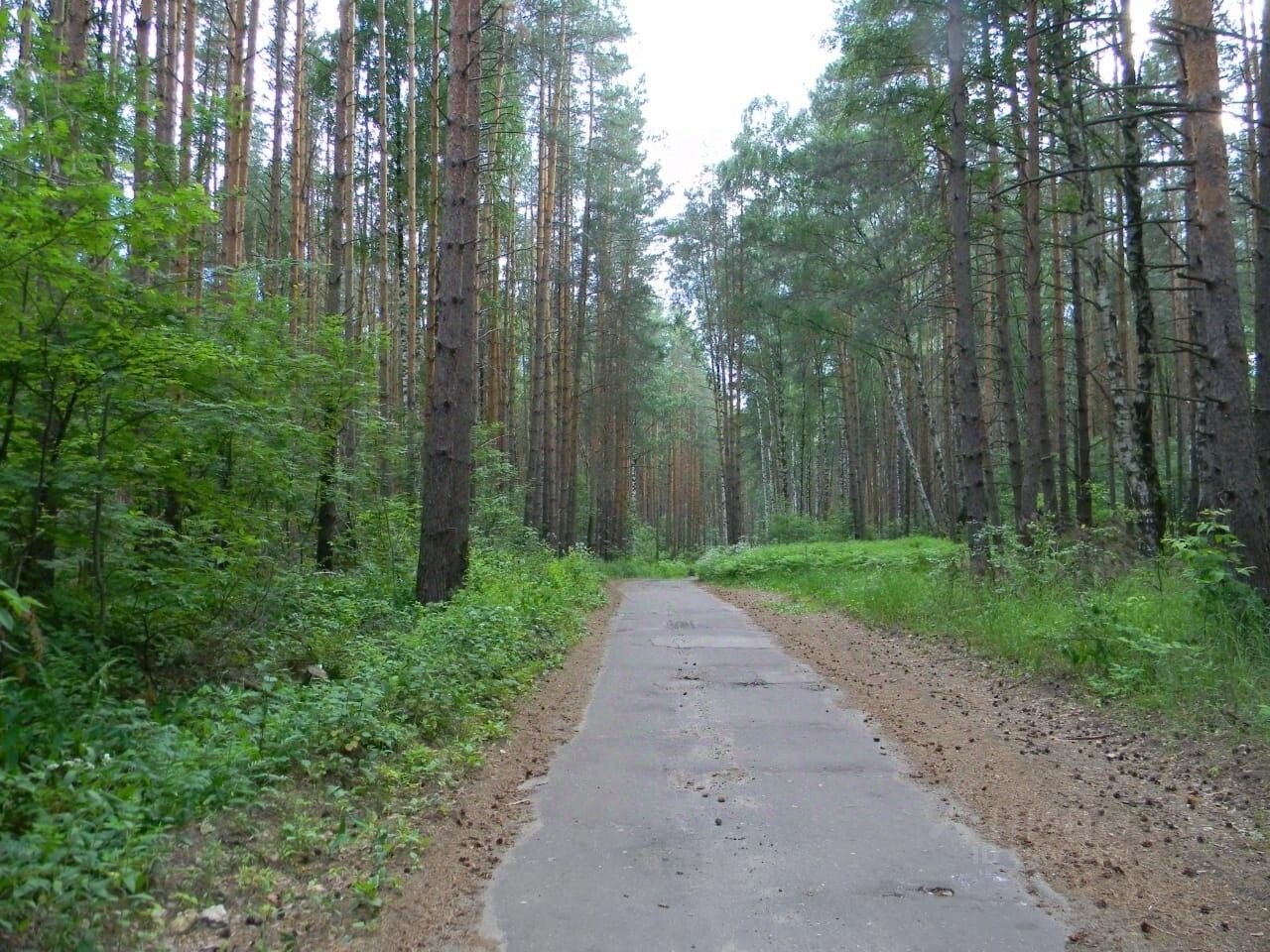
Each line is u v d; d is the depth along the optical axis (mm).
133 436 7484
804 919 4023
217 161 18594
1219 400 9000
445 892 4383
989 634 11164
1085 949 3730
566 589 18719
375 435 15406
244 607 8859
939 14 17328
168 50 14398
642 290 38156
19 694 5426
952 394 34156
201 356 7094
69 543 7168
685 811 5559
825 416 46406
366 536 15164
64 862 3811
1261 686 7367
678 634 14508
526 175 33531
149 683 6895
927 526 41406
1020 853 4809
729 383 44938
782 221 29750
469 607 10898
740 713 8352
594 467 45938
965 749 6941
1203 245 9109
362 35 24734
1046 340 33188
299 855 4645
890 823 5293
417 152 26125
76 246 6297
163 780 4855
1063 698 8406
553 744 7312
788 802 5699
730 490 44938
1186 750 6543
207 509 8688
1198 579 8758
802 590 21734
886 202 26875
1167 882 4414
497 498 23312
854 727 7746
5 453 6602
